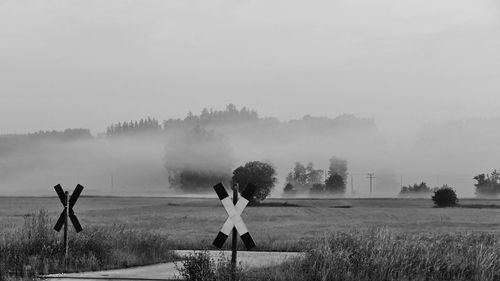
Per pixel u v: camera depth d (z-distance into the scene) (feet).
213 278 49.11
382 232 64.39
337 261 55.47
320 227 181.06
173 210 336.29
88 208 368.48
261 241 106.93
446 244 65.41
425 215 294.05
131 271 66.03
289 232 149.69
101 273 63.87
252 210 348.38
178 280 52.95
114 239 79.20
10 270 62.08
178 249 97.35
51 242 71.46
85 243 73.46
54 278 59.47
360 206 427.74
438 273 57.26
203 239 114.52
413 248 60.23
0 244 69.82
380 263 56.18
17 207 356.18
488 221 230.48
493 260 59.26
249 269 58.13
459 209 361.92
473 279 55.98
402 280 53.67
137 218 234.38
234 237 48.78
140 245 81.20
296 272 55.47
